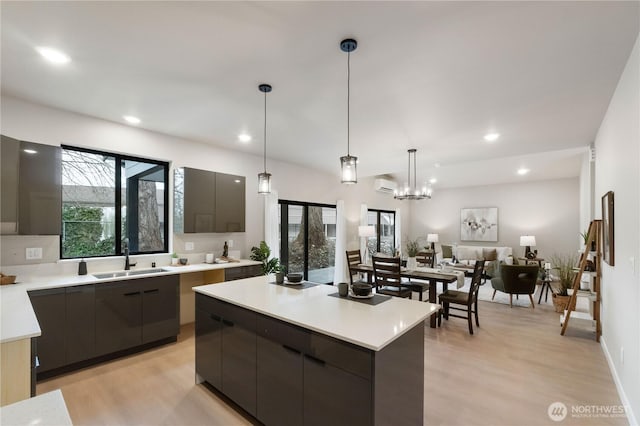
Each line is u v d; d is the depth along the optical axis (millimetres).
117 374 2791
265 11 1681
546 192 7832
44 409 898
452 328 4121
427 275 4398
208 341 2525
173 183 4035
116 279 3039
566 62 2205
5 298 2248
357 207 7488
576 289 3848
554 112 3137
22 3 1605
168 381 2678
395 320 1824
